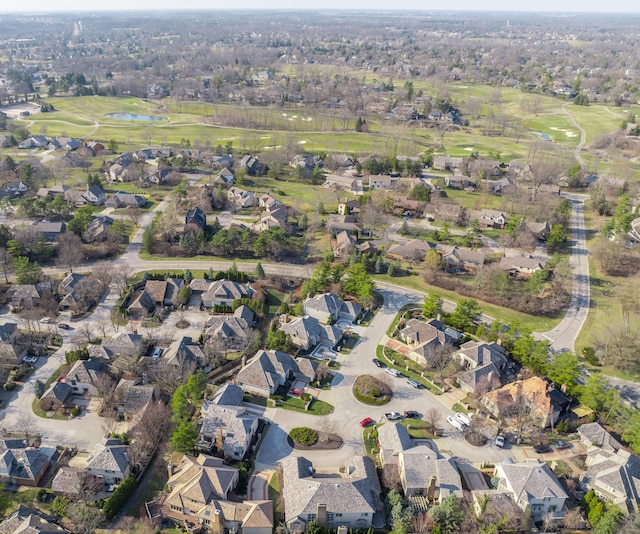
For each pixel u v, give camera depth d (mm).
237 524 75312
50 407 97812
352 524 77250
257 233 179500
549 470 83875
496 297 144125
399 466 86000
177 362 106938
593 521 77688
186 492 77000
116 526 75062
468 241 177125
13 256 148000
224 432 88688
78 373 102000
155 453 89438
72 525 74500
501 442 93562
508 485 82250
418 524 76125
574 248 179875
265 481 84188
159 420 92000
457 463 89125
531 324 133500
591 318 137125
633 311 140125
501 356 115062
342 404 102625
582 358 120312
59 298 134125
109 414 97188
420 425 97500
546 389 101375
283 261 162750
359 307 134125
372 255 164375
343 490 77438
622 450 88250
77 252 149875
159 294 134750
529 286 145875
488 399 102312
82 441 91188
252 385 103938
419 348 116750
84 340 117188
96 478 82625
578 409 102375
